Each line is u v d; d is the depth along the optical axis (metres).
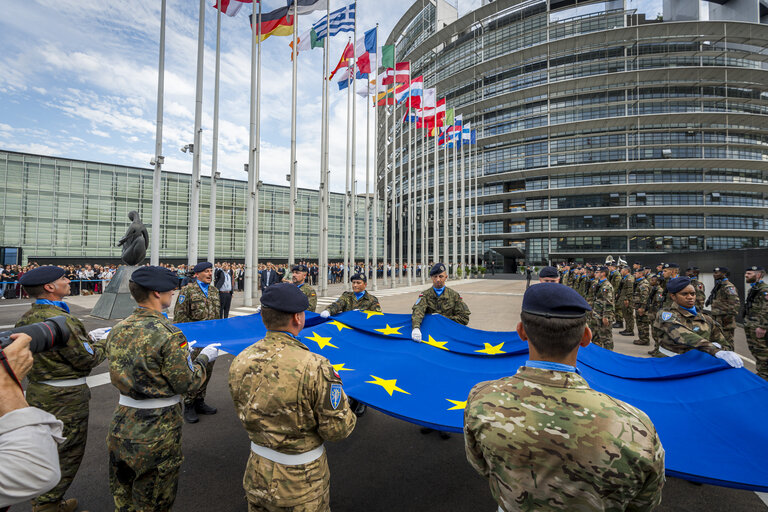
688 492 3.10
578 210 52.66
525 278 47.38
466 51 59.78
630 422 1.12
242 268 24.23
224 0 14.38
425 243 33.44
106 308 11.52
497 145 57.62
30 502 3.01
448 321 4.86
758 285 5.49
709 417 2.31
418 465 3.46
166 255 39.38
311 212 49.56
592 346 3.93
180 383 2.23
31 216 33.66
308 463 1.78
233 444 3.84
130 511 2.24
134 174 38.28
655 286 8.77
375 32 20.03
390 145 66.12
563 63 52.84
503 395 1.28
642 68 50.47
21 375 1.14
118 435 2.18
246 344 3.48
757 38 48.75
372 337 4.51
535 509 1.11
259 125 17.11
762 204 50.09
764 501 2.94
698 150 49.06
